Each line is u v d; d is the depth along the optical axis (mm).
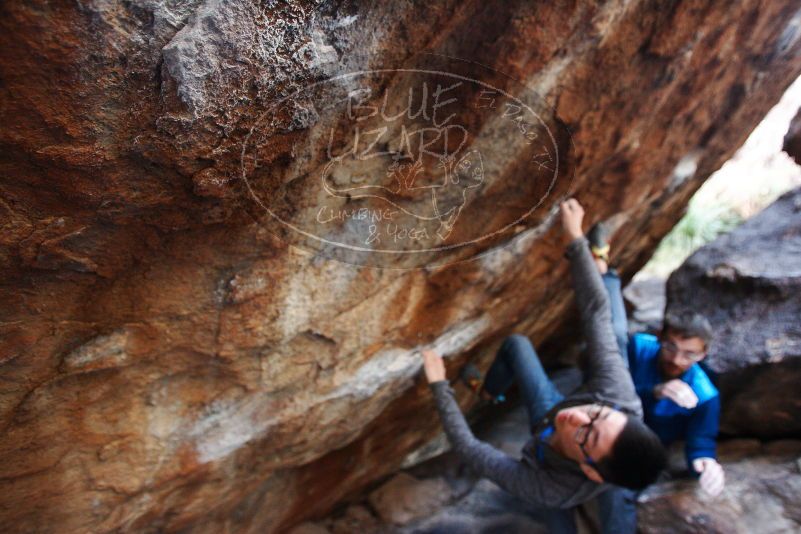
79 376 1090
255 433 1458
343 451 1979
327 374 1502
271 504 1897
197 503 1544
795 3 1432
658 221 2541
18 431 1076
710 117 1777
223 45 754
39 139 737
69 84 713
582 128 1315
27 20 653
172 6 728
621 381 1625
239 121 821
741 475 1976
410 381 1793
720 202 5230
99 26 694
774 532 1801
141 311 1059
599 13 1036
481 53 1004
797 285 2051
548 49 1049
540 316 2268
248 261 1099
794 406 1962
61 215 827
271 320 1245
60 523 1277
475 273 1569
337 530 2234
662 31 1186
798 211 2406
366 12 839
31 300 910
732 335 2076
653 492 1995
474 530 2197
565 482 1646
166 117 774
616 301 1872
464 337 1833
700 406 1864
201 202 912
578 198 1692
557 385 3031
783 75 1857
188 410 1324
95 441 1207
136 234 920
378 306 1444
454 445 1764
